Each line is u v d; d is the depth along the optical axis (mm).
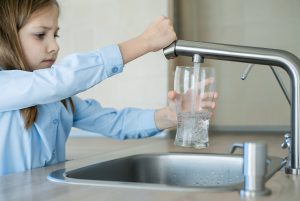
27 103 938
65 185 669
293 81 712
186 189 602
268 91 1888
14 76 930
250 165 558
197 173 1013
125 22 1954
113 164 962
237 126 1928
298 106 711
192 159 1024
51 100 934
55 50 1052
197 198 550
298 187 611
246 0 1916
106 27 1987
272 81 1878
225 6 1947
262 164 558
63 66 910
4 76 938
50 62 1062
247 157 561
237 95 1934
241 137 1666
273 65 738
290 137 745
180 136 888
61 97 934
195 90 869
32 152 1038
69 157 1233
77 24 2035
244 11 1921
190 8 1998
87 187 643
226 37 1950
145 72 1926
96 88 2010
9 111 1019
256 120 1908
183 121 882
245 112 1924
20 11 1003
